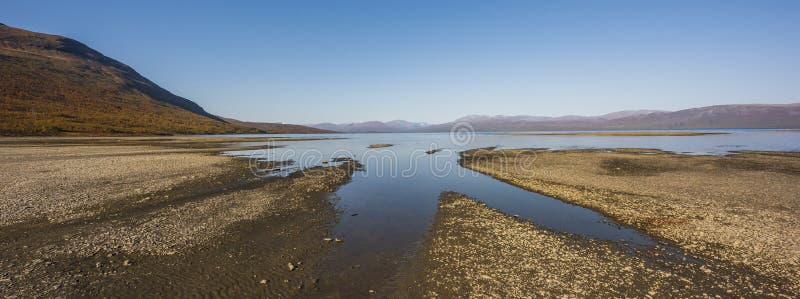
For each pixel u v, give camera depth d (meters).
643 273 9.41
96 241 10.85
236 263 9.80
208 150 45.84
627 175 25.48
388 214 15.55
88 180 20.30
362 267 9.84
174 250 10.45
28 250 10.01
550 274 9.30
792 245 11.10
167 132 96.00
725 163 31.95
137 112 120.38
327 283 8.86
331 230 13.08
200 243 11.11
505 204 17.53
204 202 16.28
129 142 57.06
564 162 33.91
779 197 17.73
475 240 12.00
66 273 8.71
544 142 79.81
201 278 8.85
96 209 14.44
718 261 10.17
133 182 20.25
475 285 8.73
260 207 15.80
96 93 129.12
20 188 17.61
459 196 19.34
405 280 9.07
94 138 66.31
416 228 13.49
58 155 33.62
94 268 9.06
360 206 17.06
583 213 15.65
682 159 35.56
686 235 12.31
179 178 22.19
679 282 8.94
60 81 125.19
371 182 24.11
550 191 20.17
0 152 35.06
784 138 88.44
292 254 10.59
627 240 12.07
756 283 8.88
